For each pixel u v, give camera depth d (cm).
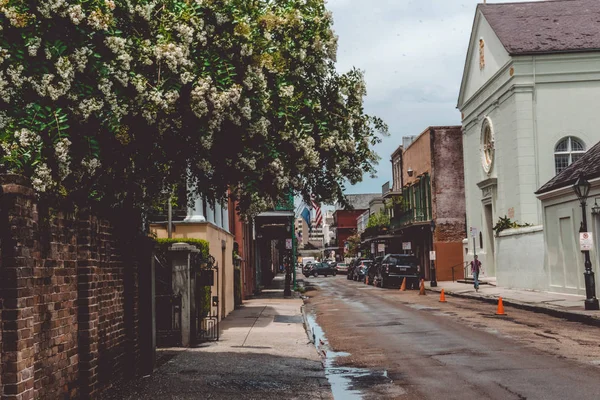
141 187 937
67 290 718
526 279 3008
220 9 826
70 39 712
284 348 1327
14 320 569
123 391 869
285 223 4128
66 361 711
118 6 784
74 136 746
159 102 776
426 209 5019
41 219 641
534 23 3634
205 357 1195
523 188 3369
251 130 895
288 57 953
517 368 1019
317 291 3906
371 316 2058
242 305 2656
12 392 564
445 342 1362
